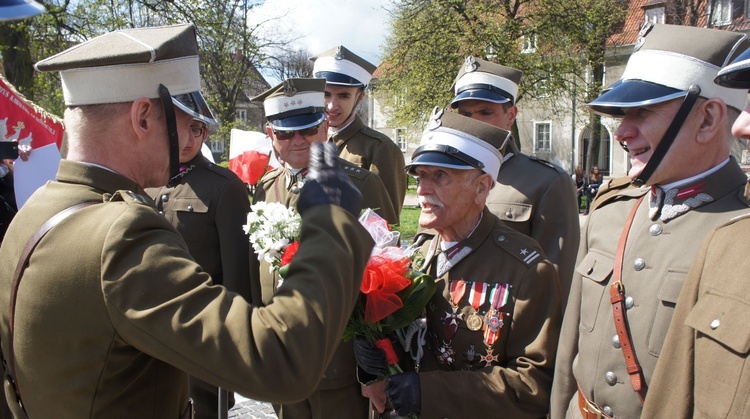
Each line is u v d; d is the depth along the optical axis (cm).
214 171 341
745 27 2370
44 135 347
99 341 121
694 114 167
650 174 173
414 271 211
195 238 329
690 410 134
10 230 137
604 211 202
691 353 135
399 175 425
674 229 173
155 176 143
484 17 2095
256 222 218
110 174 136
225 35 1388
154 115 138
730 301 126
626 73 180
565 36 2098
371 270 190
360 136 429
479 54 2008
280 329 113
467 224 219
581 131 2961
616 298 179
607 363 179
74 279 121
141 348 119
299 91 317
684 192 173
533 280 205
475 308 209
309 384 115
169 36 141
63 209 131
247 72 1683
